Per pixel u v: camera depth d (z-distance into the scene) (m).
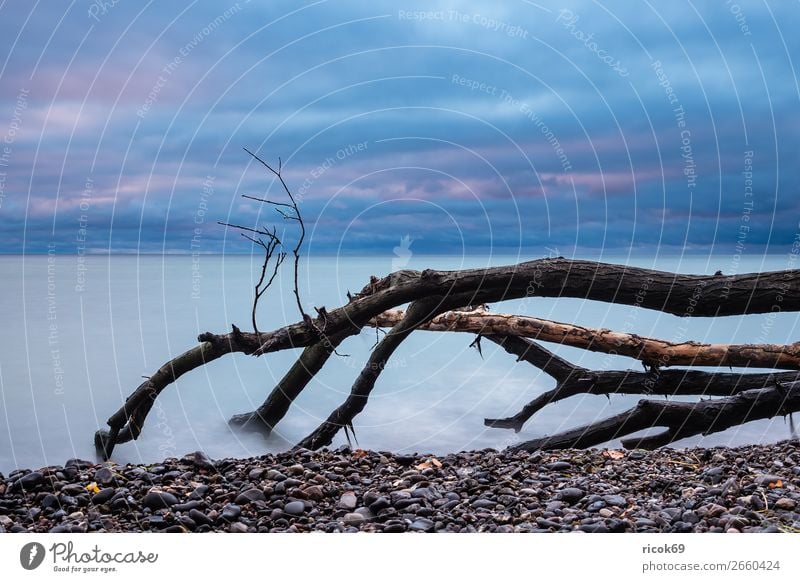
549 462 7.15
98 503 5.55
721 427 9.80
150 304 28.23
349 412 10.65
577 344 11.27
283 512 5.29
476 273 10.03
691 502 5.45
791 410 9.69
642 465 7.02
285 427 12.34
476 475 6.31
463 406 13.57
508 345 11.96
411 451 10.84
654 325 23.80
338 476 6.21
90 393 13.91
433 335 23.17
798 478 6.16
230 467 6.61
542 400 11.58
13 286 38.59
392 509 5.25
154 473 6.38
